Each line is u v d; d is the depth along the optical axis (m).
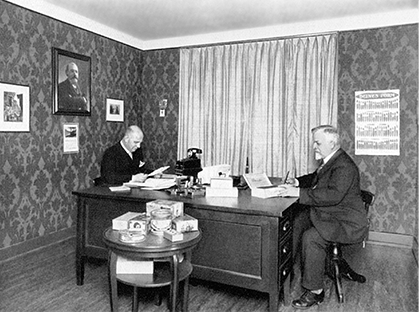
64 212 4.67
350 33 4.74
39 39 4.23
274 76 5.14
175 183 3.43
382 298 3.04
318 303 2.93
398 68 4.53
